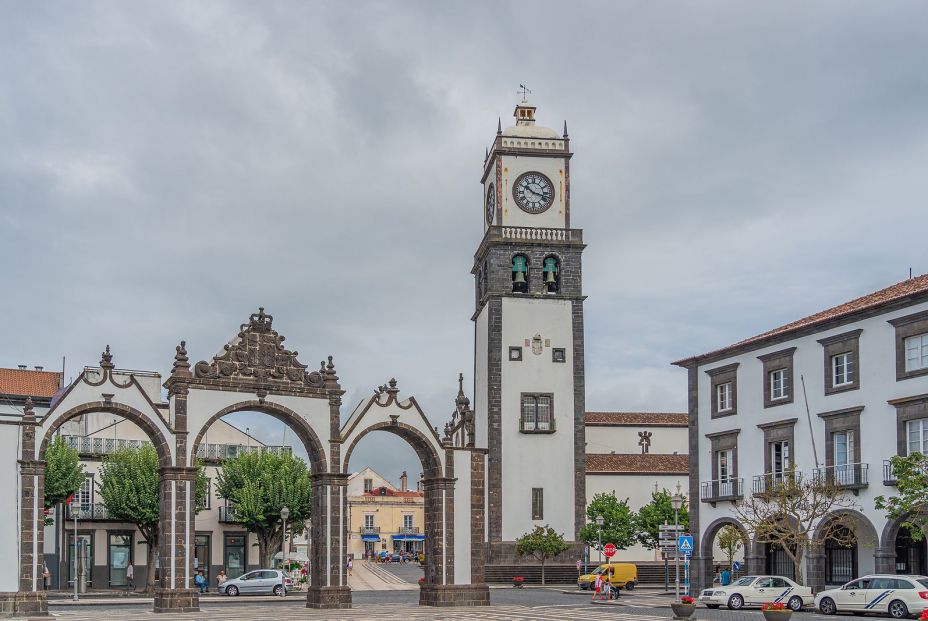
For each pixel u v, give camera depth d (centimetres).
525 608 5034
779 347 5653
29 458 4456
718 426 6119
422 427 5372
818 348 5369
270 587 6569
